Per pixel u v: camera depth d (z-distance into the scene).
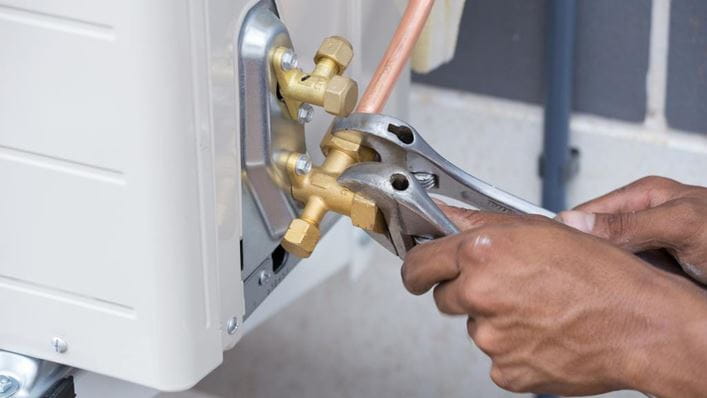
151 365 0.71
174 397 1.40
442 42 1.00
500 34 1.17
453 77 1.22
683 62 1.12
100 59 0.63
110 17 0.61
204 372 0.73
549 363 0.69
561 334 0.67
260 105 0.71
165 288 0.68
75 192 0.67
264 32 0.70
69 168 0.67
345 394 1.46
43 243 0.70
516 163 1.24
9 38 0.64
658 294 0.66
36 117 0.66
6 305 0.74
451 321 1.35
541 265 0.67
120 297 0.70
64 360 0.74
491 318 0.69
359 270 1.25
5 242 0.71
